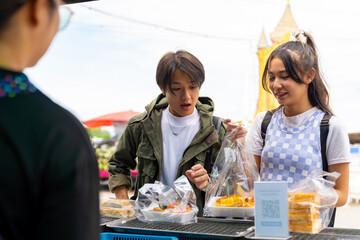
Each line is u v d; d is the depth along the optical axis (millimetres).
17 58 792
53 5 826
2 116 731
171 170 2186
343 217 7523
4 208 697
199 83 2045
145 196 1936
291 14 6746
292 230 1524
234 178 1947
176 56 2014
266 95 5020
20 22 780
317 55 1901
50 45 865
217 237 1487
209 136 2145
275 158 1895
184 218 1744
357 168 8797
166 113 2266
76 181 728
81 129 798
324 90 1895
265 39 7492
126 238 1624
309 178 1617
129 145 2320
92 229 742
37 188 716
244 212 1766
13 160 709
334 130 1789
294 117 1896
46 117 755
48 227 705
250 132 2092
